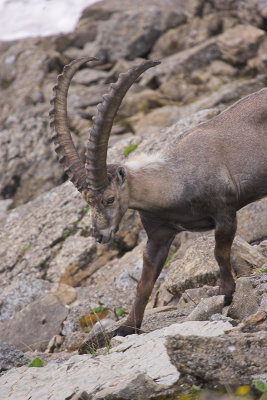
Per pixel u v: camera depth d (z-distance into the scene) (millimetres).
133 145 30672
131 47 45938
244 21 44500
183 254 24359
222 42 42688
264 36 42125
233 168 16984
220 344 12672
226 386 11930
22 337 23859
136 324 16984
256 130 17359
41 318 24172
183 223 16969
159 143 29938
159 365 13125
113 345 15828
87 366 14148
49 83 44219
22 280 27375
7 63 45375
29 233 30016
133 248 28141
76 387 13172
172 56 44312
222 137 17156
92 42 47438
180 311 17969
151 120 37812
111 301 24422
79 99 41688
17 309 26312
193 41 45281
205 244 21688
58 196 31562
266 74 38469
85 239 28625
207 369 12328
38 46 47156
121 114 39969
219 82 41406
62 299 26141
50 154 37594
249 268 20375
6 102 43062
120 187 16016
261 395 11633
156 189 16406
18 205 36094
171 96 41406
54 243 29078
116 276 25719
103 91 42375
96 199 15844
